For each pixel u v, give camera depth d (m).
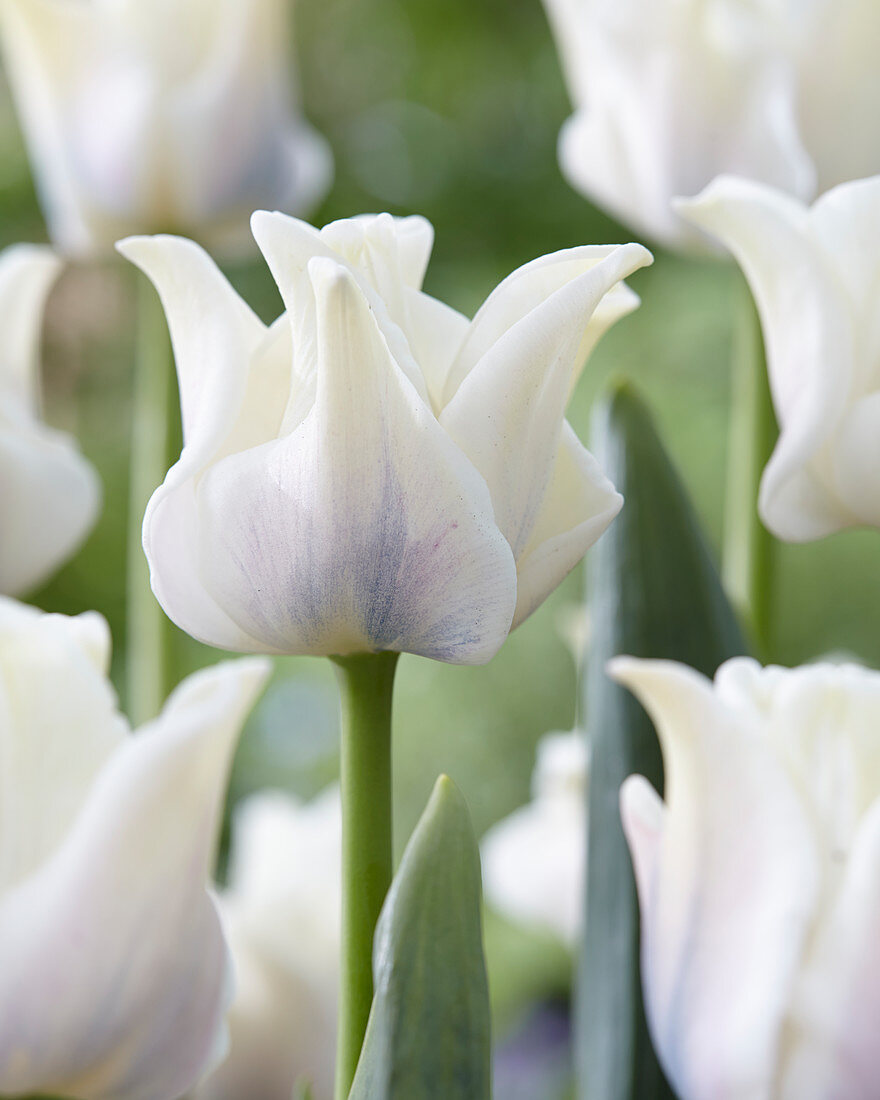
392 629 0.55
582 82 0.77
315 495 0.54
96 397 3.14
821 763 0.57
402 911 0.55
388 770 0.57
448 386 0.56
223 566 0.55
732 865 0.56
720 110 0.73
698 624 0.66
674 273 2.98
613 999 0.66
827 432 0.60
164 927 0.56
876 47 0.72
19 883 0.56
